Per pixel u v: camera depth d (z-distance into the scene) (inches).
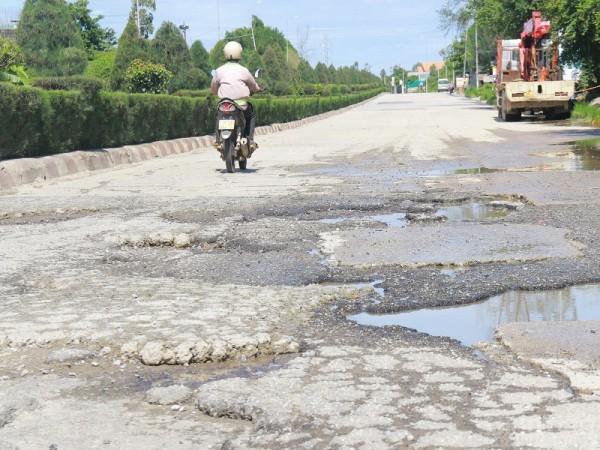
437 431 104.4
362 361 135.3
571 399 115.3
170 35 1266.0
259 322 157.6
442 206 326.6
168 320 158.6
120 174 509.7
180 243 253.8
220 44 2267.5
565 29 1042.7
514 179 399.5
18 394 122.7
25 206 344.8
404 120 1298.0
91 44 2434.8
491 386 121.5
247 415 112.9
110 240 258.1
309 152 657.6
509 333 149.9
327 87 2357.3
